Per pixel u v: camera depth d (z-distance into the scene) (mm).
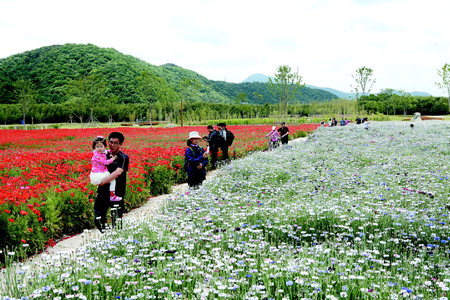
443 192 7820
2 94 93438
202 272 3705
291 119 65500
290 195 8266
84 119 82062
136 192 9211
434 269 4055
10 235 5504
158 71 162375
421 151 16547
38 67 128500
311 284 3307
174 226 5445
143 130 41562
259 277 3723
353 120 65625
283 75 58281
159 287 3553
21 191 7016
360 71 68062
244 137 27312
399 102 90750
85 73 124188
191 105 98250
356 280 3609
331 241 4977
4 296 3150
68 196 7191
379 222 5746
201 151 9523
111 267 3875
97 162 6246
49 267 3857
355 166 12734
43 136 29641
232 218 5906
